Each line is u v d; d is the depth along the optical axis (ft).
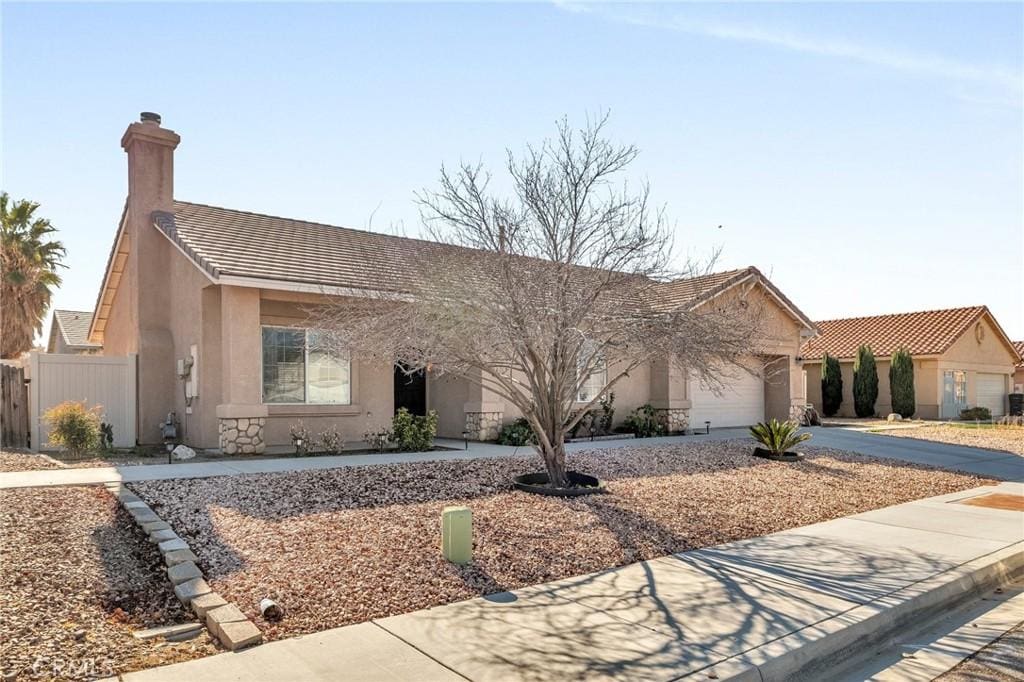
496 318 30.09
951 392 101.65
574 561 23.82
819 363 105.29
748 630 18.15
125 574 21.21
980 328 107.04
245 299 44.83
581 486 35.14
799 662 16.88
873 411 99.19
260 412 44.93
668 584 21.83
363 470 36.29
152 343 51.98
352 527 25.64
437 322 30.45
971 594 23.24
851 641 18.35
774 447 48.88
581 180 31.83
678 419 65.67
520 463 40.75
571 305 30.53
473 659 16.11
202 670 15.53
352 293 38.78
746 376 75.56
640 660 16.17
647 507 31.42
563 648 16.80
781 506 33.86
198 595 19.53
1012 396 114.42
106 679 15.11
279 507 28.04
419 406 59.21
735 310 36.96
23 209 101.45
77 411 42.06
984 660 18.06
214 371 47.78
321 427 49.85
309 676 15.20
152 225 53.52
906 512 34.24
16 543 22.33
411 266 34.65
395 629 17.85
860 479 43.01
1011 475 48.55
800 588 21.71
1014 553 26.40
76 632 17.49
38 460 39.60
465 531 22.93
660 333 30.96
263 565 21.67
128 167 55.67
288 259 48.96
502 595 20.56
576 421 35.27
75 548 22.56
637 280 31.83
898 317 112.68
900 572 23.70
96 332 70.13
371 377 52.60
